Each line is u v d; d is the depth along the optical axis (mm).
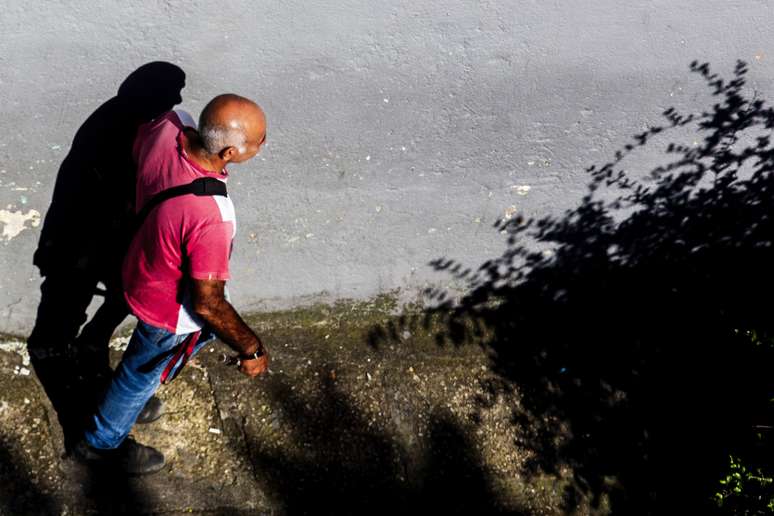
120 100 4238
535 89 4664
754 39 4656
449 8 4266
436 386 5367
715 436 5441
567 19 4414
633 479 5199
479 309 5738
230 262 5074
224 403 5012
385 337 5523
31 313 4977
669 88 4797
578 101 4758
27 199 4508
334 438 5008
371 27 4254
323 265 5227
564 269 5641
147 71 4164
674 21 4520
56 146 4336
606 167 5105
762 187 5391
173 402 4949
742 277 5957
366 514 4742
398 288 5477
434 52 4414
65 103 4191
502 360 5574
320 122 4559
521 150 4922
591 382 5590
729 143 5109
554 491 5062
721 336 5895
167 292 3760
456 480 4988
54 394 4887
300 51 4266
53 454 4652
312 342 5398
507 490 5008
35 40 3957
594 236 5473
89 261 4836
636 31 4527
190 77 4238
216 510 4613
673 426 5465
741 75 4789
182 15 4016
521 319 5785
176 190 3523
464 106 4656
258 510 4652
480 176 5008
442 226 5211
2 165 4352
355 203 4965
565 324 5816
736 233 5656
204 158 3576
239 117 3479
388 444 5051
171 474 4691
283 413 5043
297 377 5215
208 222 3496
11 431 4703
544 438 5277
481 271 5523
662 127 4961
